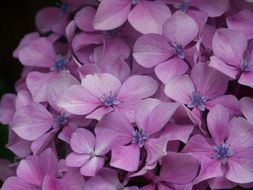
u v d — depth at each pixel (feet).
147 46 1.02
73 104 0.97
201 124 0.96
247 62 0.99
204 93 0.98
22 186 0.97
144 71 1.03
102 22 1.04
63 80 1.02
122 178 0.94
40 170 0.98
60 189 0.94
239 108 0.96
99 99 0.99
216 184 0.92
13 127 1.04
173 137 0.94
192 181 0.92
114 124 0.95
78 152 0.95
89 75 1.00
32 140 1.03
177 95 0.97
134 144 0.95
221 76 0.97
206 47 1.02
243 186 0.93
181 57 1.01
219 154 0.93
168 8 1.04
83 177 0.94
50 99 1.02
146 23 1.03
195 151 0.94
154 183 0.94
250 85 0.95
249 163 0.92
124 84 1.01
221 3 1.05
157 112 0.94
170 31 1.01
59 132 1.03
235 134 0.94
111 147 0.93
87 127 1.00
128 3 1.05
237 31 0.99
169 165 0.93
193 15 1.05
